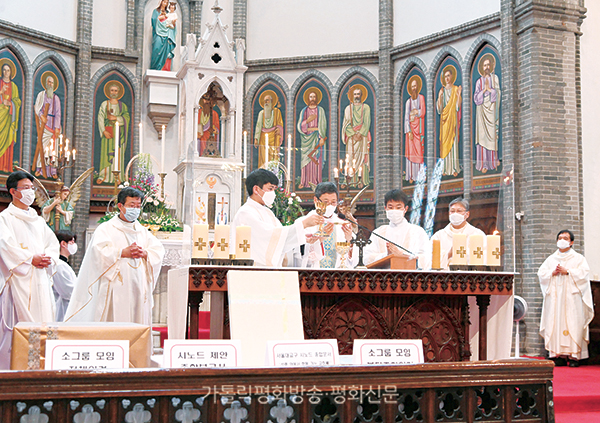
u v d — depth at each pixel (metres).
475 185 4.13
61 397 1.89
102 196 12.38
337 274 3.47
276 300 3.24
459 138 11.18
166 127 12.82
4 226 5.38
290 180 4.23
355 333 3.78
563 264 8.61
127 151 12.70
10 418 1.87
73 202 10.35
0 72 11.22
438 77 11.65
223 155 3.79
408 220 4.09
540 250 9.34
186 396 2.04
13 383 1.86
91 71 12.59
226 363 2.47
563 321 8.44
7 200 11.24
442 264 4.08
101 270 5.53
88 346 2.34
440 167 4.15
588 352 8.65
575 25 9.85
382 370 2.21
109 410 1.95
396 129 12.36
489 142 10.59
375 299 3.82
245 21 13.41
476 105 10.89
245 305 3.18
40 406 1.92
